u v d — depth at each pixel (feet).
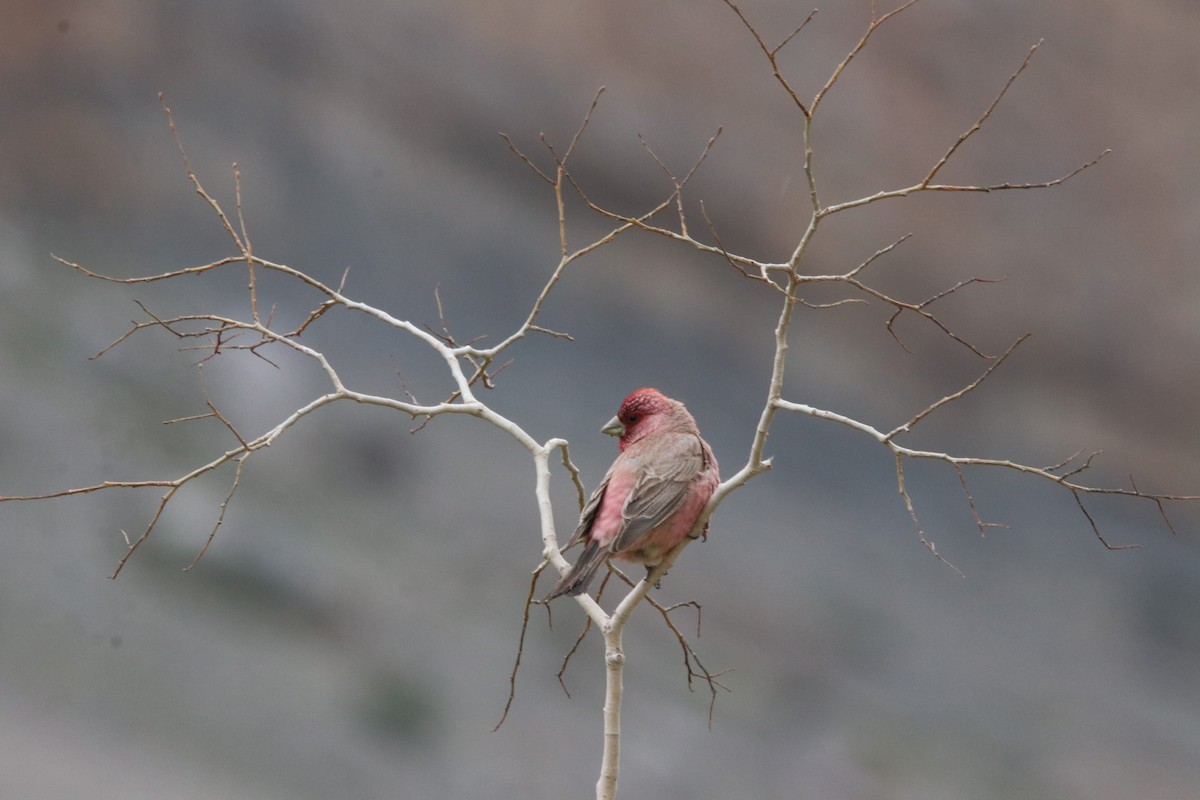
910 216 108.47
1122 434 105.91
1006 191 113.29
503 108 101.45
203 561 58.29
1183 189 116.06
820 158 108.06
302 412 20.33
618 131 103.35
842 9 112.06
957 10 115.85
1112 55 119.03
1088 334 109.19
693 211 102.01
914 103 112.88
